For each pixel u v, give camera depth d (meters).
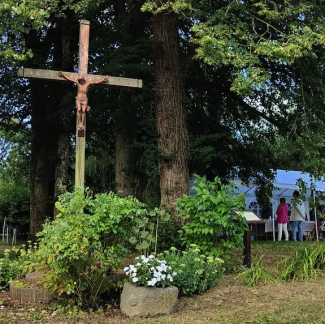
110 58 12.73
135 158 14.02
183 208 7.88
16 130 16.91
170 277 5.72
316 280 6.82
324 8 10.94
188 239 7.84
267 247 11.45
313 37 9.57
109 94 13.79
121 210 5.67
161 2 10.66
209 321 5.07
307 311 5.25
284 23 10.59
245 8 10.49
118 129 13.80
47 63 14.45
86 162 17.28
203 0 10.50
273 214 17.11
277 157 14.94
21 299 6.13
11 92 14.31
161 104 11.70
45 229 5.72
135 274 5.65
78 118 7.71
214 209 7.61
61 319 5.38
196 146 12.84
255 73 9.25
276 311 5.27
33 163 15.88
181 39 13.98
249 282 6.66
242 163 16.56
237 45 9.67
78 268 5.68
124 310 5.58
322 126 11.53
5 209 19.14
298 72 12.23
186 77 13.36
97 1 11.19
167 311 5.53
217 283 6.80
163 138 11.57
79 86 7.85
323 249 7.73
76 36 15.41
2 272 6.85
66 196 5.94
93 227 5.53
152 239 6.36
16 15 8.70
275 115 15.00
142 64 12.48
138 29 13.89
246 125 16.45
